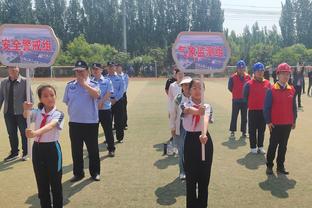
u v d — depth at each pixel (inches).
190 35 250.4
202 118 206.4
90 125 280.8
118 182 282.7
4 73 1540.4
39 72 1852.9
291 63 2326.5
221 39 250.5
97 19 2728.8
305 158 345.4
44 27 248.8
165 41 2805.1
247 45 2800.2
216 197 251.4
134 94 1025.5
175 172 305.6
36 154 211.2
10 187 273.3
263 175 297.0
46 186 213.6
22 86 342.3
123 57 2222.0
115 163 333.1
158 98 908.6
